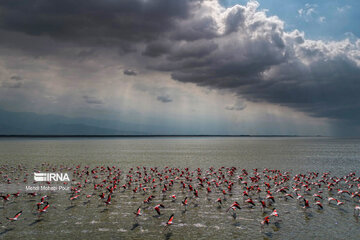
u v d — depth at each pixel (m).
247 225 24.19
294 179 41.16
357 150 127.25
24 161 73.62
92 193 35.41
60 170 54.75
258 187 37.53
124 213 27.34
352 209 28.67
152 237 21.66
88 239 21.27
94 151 119.12
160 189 37.59
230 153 108.19
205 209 28.64
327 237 21.69
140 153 107.62
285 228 23.48
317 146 174.00
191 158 84.44
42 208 28.77
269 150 128.62
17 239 21.20
